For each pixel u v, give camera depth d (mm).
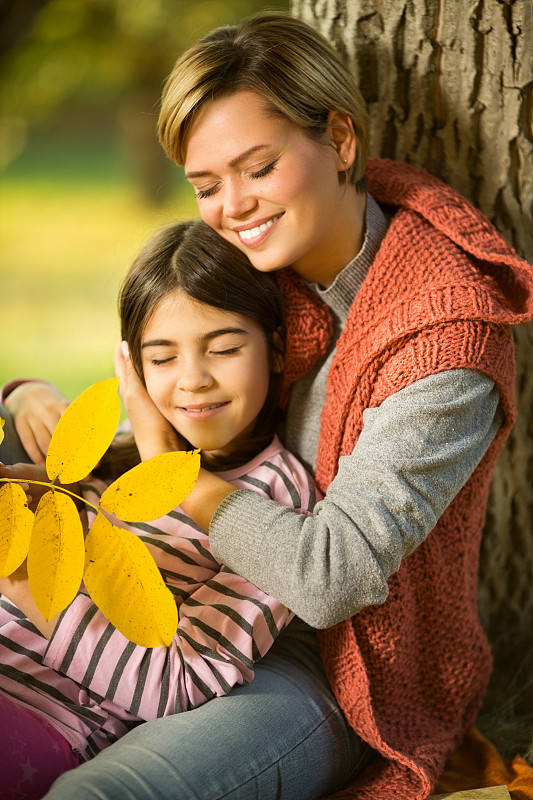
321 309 2287
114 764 1769
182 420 2199
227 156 2057
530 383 2688
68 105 16000
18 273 9820
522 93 2459
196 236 2223
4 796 1833
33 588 1786
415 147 2590
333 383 2205
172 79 2113
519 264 2090
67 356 6832
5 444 2371
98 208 12805
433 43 2479
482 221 2236
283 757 1940
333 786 2115
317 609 1921
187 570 2135
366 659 2127
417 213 2260
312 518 2000
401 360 2055
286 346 2295
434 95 2527
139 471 1848
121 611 1836
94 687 1977
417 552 2184
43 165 16000
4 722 1859
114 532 1842
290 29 2123
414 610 2207
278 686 2061
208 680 1960
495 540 2789
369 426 2070
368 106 2600
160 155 12172
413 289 2137
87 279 9477
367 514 1929
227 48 2066
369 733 2062
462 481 2061
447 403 1996
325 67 2117
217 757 1844
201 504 2094
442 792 2146
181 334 2141
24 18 8922
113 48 9680
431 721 2262
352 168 2189
